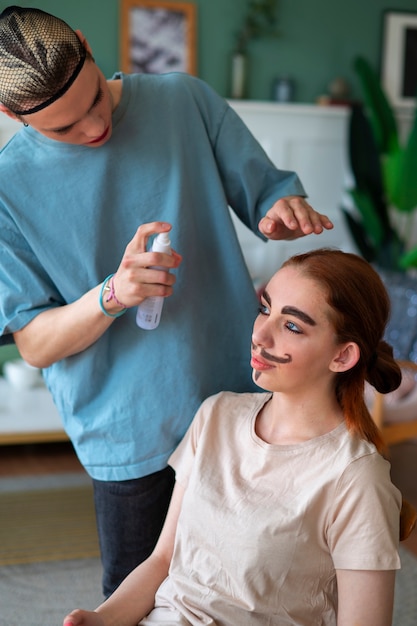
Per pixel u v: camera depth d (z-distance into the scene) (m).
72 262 1.31
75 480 3.35
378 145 4.30
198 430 1.31
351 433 1.17
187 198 1.34
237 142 1.42
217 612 1.15
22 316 1.31
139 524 1.40
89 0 4.14
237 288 1.41
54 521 2.96
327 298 1.15
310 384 1.18
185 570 1.20
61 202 1.29
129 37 4.23
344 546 1.11
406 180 4.17
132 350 1.34
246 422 1.26
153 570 1.28
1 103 1.15
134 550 1.41
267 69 4.54
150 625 1.19
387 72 4.68
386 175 4.31
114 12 4.20
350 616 1.09
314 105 4.43
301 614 1.14
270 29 4.48
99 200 1.30
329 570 1.14
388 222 4.36
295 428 1.21
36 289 1.31
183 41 4.35
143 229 1.17
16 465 3.52
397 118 4.73
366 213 4.25
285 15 4.50
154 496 1.38
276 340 1.17
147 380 1.33
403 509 1.19
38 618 2.33
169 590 1.21
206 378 1.38
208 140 1.39
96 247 1.31
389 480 1.13
